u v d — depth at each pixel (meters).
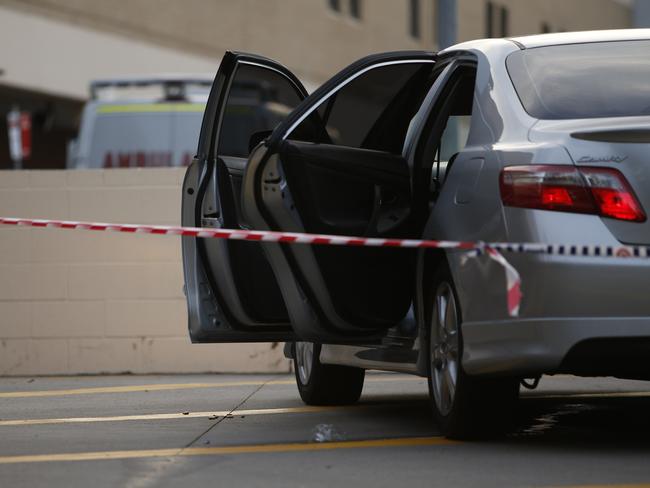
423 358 16.89
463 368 15.65
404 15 95.62
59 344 28.72
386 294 17.11
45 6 65.69
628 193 14.64
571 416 19.12
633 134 14.73
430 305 16.72
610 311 14.38
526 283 14.66
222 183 18.70
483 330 15.21
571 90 16.00
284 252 16.75
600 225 14.61
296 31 83.69
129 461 15.31
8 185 28.77
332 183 16.78
